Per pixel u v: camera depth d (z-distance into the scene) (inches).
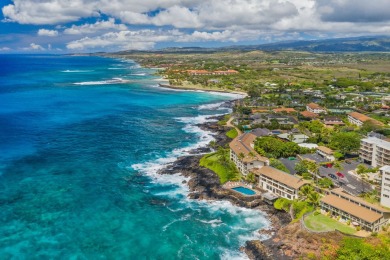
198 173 5738.2
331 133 7844.5
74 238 4025.6
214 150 6934.1
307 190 4598.9
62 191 5128.0
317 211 4325.8
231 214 4562.0
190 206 4763.8
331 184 4985.2
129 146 7209.6
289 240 3895.2
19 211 4554.6
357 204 4224.9
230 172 5639.8
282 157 6363.2
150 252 3799.2
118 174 5757.9
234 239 4025.6
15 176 5595.5
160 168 6008.9
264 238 4045.3
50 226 4242.1
